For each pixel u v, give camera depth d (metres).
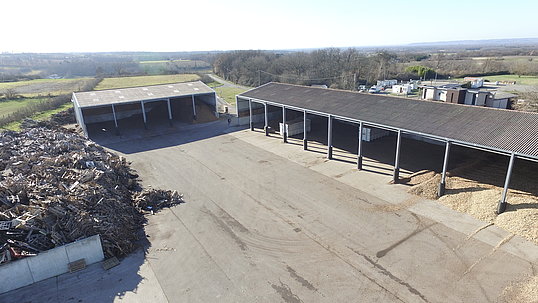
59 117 42.62
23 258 12.62
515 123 17.69
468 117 19.69
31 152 22.52
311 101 28.73
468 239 14.84
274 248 14.84
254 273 13.30
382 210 17.72
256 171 23.98
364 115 23.17
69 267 13.58
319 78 84.50
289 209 18.25
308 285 12.54
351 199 19.09
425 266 13.27
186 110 42.28
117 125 37.19
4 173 18.27
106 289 12.64
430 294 11.85
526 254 13.63
